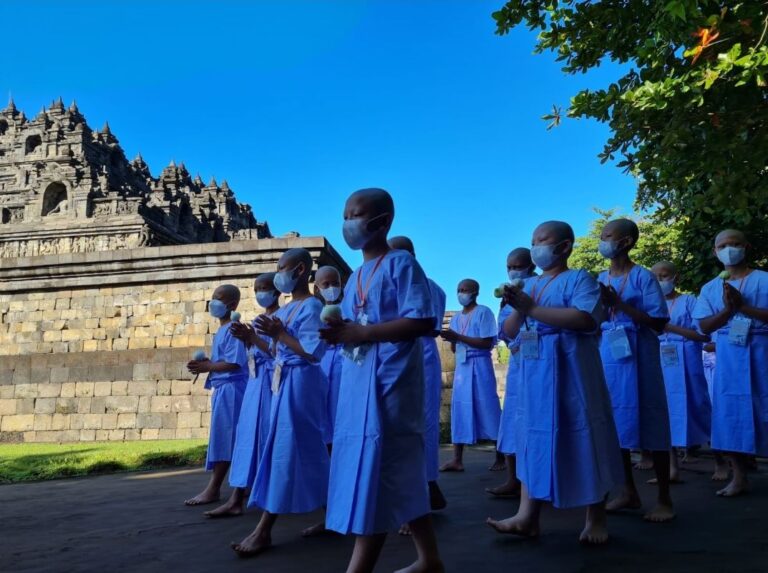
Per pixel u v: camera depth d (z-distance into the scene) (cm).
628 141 654
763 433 555
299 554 414
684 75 537
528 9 758
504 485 602
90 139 4288
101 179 3747
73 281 1514
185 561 404
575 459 399
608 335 508
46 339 1515
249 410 527
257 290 542
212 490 614
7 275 1541
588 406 405
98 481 807
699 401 682
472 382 793
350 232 344
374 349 320
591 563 359
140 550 436
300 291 483
